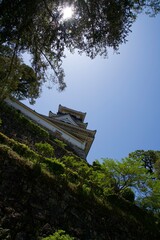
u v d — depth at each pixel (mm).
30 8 7926
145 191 17406
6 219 8742
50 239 7738
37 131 21203
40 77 10414
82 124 40875
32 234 9109
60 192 11672
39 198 10516
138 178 17219
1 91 10320
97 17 8438
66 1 8406
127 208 16359
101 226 12359
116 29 8492
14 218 8984
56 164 14547
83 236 11039
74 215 11398
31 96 11703
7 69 9953
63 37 8836
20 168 10844
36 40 9031
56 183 11930
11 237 8445
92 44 8875
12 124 19297
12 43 8961
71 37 8844
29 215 9609
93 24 8547
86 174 15984
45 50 9422
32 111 27656
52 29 8758
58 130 29047
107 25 8461
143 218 16406
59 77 10438
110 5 8188
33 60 9781
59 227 10297
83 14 8492
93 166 20828
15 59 9742
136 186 17344
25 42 8922
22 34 8625
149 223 16188
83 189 13531
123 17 8406
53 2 8383
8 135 17953
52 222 10188
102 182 16766
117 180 17344
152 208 17438
